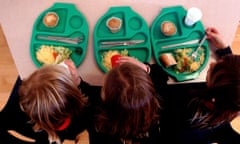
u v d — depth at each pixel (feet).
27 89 2.12
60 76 2.16
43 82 2.09
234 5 3.16
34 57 2.89
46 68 2.20
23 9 3.04
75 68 2.77
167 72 2.91
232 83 1.99
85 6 3.10
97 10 3.09
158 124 2.63
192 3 3.17
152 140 2.60
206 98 2.21
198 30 3.05
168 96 2.80
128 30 3.00
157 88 2.77
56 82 2.11
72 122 2.57
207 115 2.30
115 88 2.05
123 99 2.02
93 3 3.11
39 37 2.95
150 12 3.12
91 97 2.74
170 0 3.17
